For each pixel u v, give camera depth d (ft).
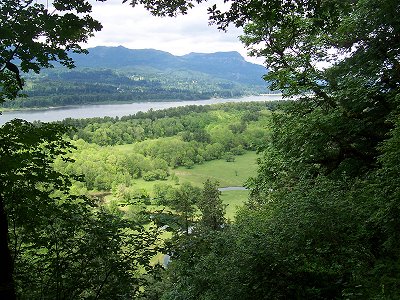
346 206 24.85
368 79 34.30
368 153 36.70
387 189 21.47
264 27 44.91
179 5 20.34
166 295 27.37
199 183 283.79
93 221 18.58
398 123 22.71
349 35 35.83
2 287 13.99
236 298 21.72
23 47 19.02
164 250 19.06
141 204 23.49
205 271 24.68
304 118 38.47
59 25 18.57
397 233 20.79
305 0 16.16
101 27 20.04
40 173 16.92
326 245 22.57
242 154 384.88
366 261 21.67
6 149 15.87
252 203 75.82
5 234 14.40
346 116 36.04
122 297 17.44
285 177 48.34
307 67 41.29
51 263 16.99
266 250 22.22
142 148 337.93
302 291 20.66
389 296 17.87
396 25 32.24
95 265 17.35
